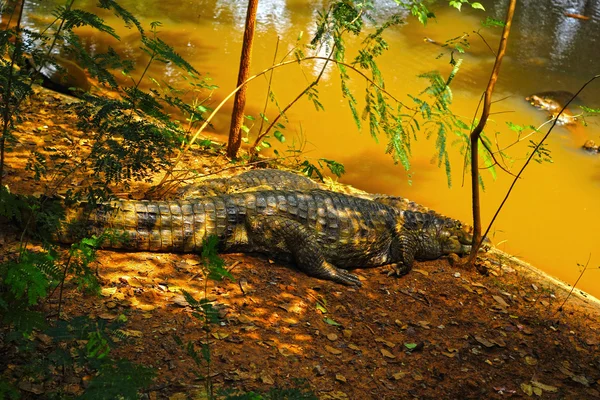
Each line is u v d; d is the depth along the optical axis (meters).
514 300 6.53
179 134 6.62
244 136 9.84
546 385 5.19
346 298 5.92
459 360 5.30
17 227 5.30
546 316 6.31
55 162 6.75
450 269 7.01
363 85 11.63
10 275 3.44
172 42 12.45
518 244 8.37
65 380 3.92
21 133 7.32
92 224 5.46
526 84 12.54
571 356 5.69
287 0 15.35
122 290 5.04
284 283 5.86
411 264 6.76
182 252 5.84
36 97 8.45
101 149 4.56
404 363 5.11
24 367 3.75
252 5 7.59
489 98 6.28
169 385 4.14
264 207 6.20
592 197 9.54
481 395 4.91
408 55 13.02
